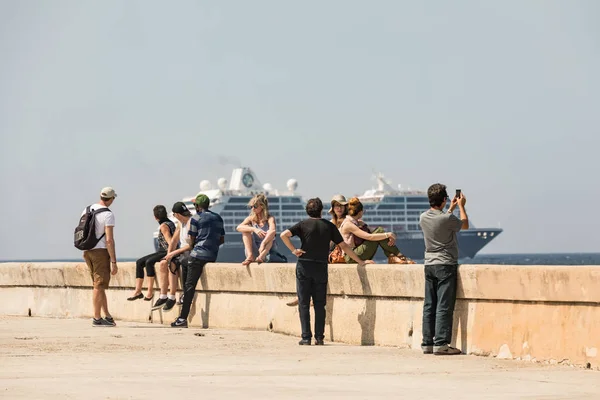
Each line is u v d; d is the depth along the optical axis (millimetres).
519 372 18266
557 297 19578
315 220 24562
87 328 29531
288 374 17719
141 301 33250
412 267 23203
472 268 21359
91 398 13867
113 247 30000
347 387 15727
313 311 26234
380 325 24172
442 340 21391
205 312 30438
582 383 16531
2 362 19281
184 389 15117
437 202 21734
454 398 14383
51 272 36344
